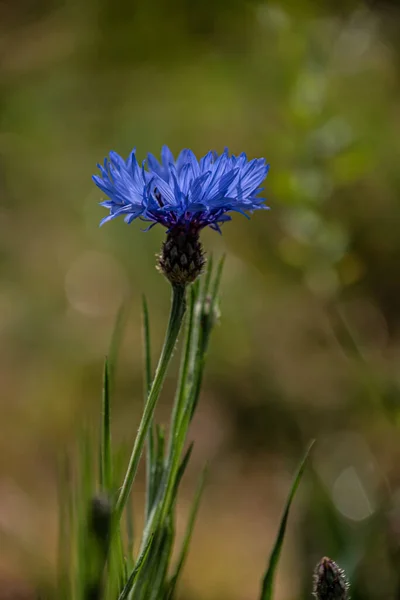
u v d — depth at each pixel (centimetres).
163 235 123
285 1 87
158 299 119
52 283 121
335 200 109
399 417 71
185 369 44
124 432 92
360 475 78
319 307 105
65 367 104
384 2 127
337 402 92
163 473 43
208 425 94
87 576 43
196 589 71
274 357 102
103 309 117
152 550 43
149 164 44
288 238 96
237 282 113
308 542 62
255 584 71
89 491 46
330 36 90
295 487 43
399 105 124
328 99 91
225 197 42
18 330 111
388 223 109
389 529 57
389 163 112
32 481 84
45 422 95
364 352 84
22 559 68
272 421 92
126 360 106
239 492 85
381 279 107
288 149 77
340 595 42
